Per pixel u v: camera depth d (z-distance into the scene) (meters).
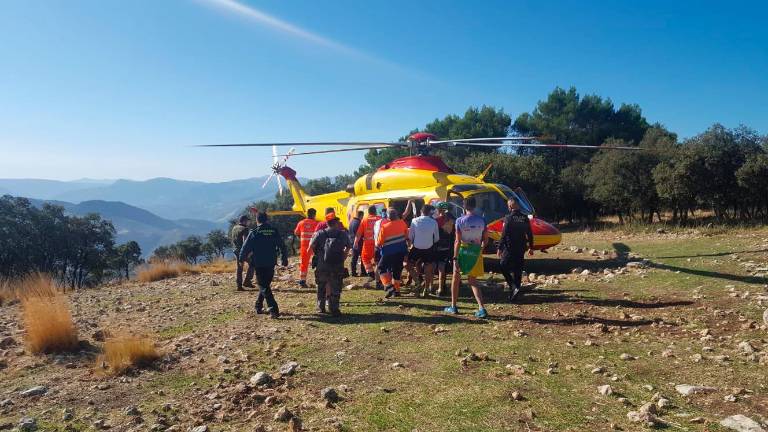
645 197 24.77
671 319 6.50
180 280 13.10
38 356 5.96
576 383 4.39
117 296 10.73
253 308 8.52
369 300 8.82
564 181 32.03
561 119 41.69
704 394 3.98
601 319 6.75
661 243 15.23
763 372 4.39
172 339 6.62
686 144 21.94
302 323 7.23
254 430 3.69
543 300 8.19
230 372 5.16
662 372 4.56
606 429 3.44
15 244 48.69
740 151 20.67
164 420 4.00
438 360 5.23
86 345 6.40
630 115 43.09
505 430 3.49
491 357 5.24
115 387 4.84
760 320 6.11
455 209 10.84
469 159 32.81
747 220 19.92
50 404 4.45
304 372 5.05
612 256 12.91
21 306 9.80
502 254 8.23
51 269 52.44
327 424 3.76
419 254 8.74
